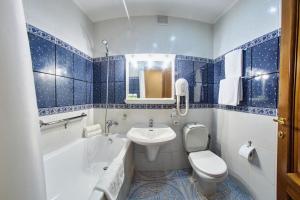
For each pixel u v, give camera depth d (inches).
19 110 16.3
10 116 15.6
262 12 57.7
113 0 72.8
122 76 85.4
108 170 46.7
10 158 15.6
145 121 85.4
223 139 81.6
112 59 86.2
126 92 84.1
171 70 84.6
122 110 86.0
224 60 80.0
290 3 37.3
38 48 53.4
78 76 75.5
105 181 41.1
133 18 84.8
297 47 36.8
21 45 16.9
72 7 71.0
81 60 77.8
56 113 61.6
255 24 60.9
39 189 18.3
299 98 36.3
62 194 58.0
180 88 80.7
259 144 59.0
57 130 62.3
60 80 63.7
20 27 16.9
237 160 71.2
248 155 59.1
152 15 84.2
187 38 86.8
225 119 80.0
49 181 53.2
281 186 40.8
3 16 15.3
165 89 85.0
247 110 65.0
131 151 77.9
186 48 86.7
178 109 82.4
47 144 57.6
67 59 67.7
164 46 84.8
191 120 87.9
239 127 69.8
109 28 86.2
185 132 79.5
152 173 83.9
